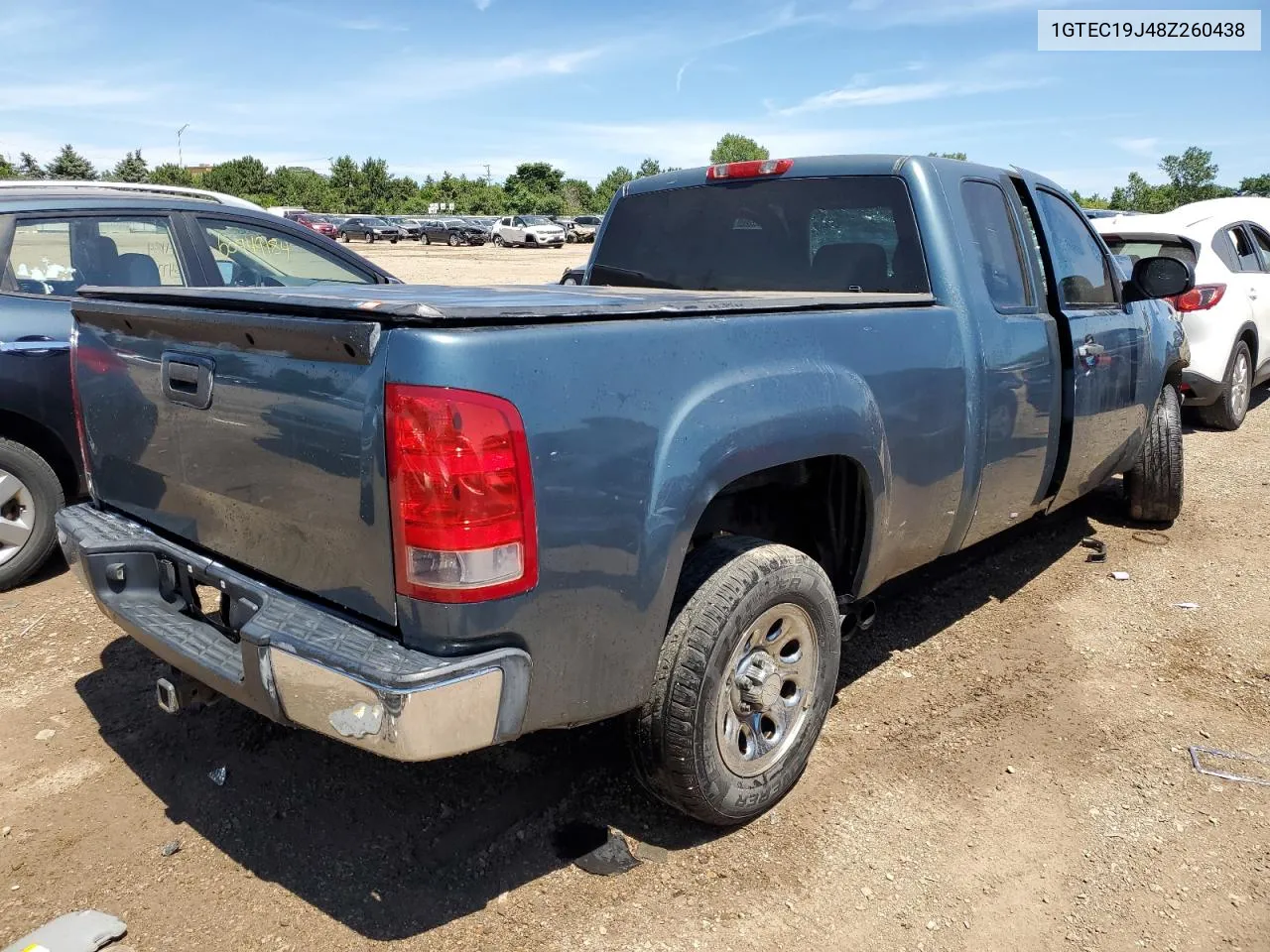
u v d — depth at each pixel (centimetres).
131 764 323
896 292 365
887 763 330
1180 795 313
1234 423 846
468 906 260
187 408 263
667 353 246
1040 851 286
